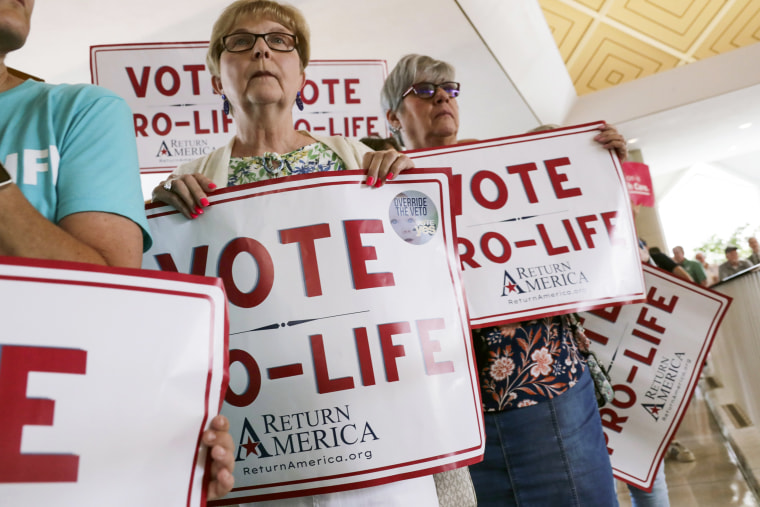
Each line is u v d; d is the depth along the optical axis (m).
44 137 0.90
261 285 1.16
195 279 0.75
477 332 1.63
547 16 7.60
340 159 1.44
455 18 4.81
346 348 1.13
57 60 4.10
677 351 2.29
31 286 0.66
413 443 1.11
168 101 2.53
